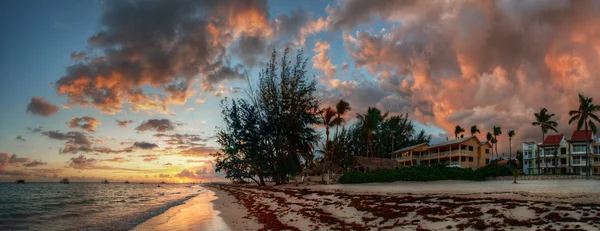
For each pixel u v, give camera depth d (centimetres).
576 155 7881
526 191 2039
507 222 1163
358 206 1823
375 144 8488
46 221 2180
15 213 2611
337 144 7188
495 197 1759
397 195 2222
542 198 1642
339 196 2370
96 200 4388
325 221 1633
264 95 5553
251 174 5900
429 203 1659
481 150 7694
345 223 1553
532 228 1079
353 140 8181
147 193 7281
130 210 2939
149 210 2923
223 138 5691
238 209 2656
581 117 6556
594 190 2078
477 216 1291
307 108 5494
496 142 9238
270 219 1898
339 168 5872
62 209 3011
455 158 7469
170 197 5306
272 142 5484
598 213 1118
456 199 1702
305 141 5553
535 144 8719
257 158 5484
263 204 2752
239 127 5541
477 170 5303
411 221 1382
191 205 3359
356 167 5369
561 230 1016
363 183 4153
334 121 5138
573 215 1133
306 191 3147
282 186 4956
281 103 5403
